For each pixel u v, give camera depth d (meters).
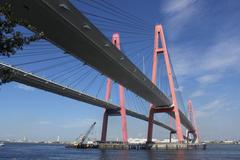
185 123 139.62
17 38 12.25
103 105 101.50
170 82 99.38
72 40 40.56
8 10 11.98
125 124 112.62
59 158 70.12
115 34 87.06
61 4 33.09
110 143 120.06
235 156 78.69
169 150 105.38
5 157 73.56
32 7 31.78
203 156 74.69
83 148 147.50
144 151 99.88
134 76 61.72
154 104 98.12
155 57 95.75
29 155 83.81
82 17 36.75
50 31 37.41
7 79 13.29
